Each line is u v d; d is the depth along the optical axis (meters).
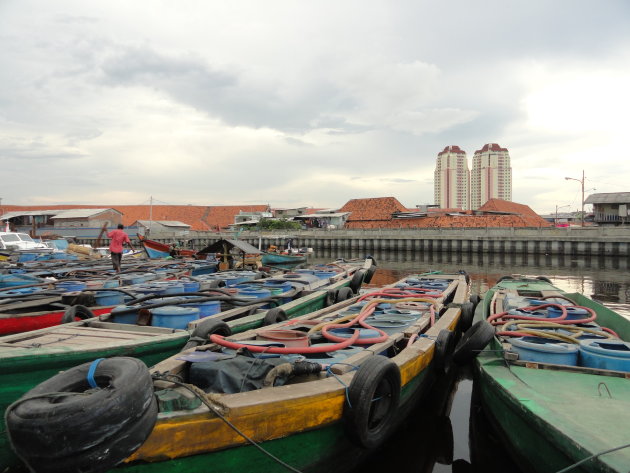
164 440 3.68
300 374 4.72
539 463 4.56
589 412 4.62
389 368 4.74
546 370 5.82
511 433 5.14
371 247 44.41
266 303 9.45
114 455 3.20
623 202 45.66
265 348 5.13
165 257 25.14
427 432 6.82
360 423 4.41
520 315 8.13
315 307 10.88
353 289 13.84
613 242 34.91
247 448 3.99
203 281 12.20
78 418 3.05
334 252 45.88
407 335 6.77
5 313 8.91
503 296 10.98
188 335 6.87
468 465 5.92
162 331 6.97
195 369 4.76
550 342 6.71
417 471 5.76
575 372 5.71
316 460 4.45
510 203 59.69
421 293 10.26
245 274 13.71
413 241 42.84
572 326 7.27
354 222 57.00
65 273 14.65
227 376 4.63
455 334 8.75
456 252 40.62
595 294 19.52
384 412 5.02
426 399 7.91
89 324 7.48
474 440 6.55
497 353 6.39
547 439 4.25
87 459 3.10
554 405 4.79
